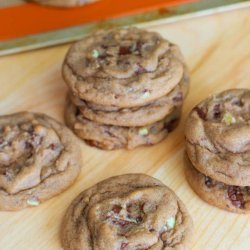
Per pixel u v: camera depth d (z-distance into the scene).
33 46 0.47
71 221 0.36
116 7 0.50
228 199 0.37
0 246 0.37
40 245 0.37
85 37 0.44
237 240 0.36
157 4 0.50
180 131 0.42
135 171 0.40
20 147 0.39
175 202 0.36
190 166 0.39
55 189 0.38
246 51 0.47
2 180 0.38
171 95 0.41
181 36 0.48
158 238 0.35
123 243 0.34
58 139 0.40
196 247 0.36
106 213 0.35
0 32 0.48
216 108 0.39
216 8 0.50
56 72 0.46
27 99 0.45
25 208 0.38
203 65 0.46
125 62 0.40
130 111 0.40
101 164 0.41
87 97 0.39
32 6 0.50
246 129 0.37
